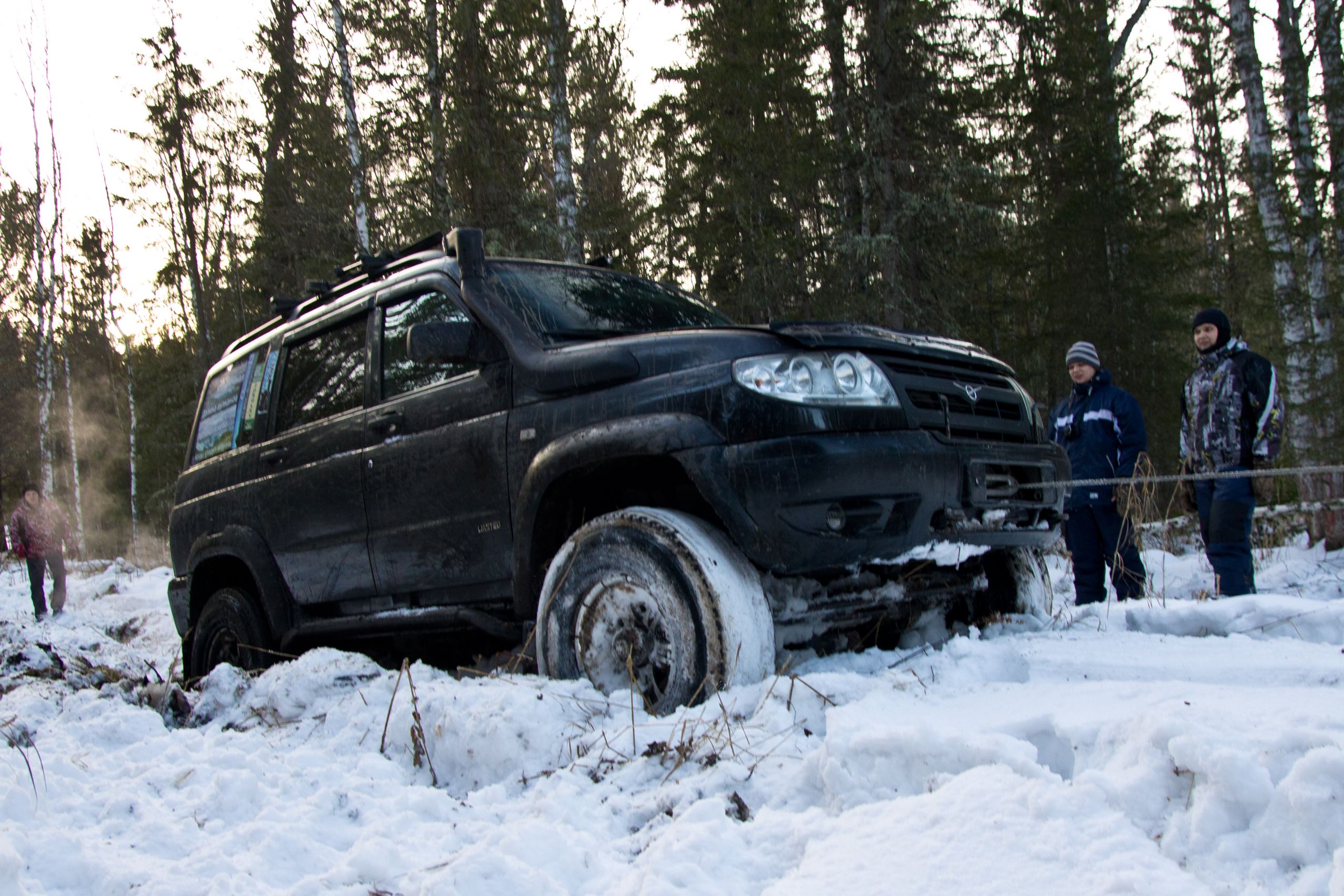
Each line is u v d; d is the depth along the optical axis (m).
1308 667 2.88
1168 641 3.38
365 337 4.53
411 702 3.16
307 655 3.90
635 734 2.73
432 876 1.82
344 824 2.29
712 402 3.13
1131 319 17.95
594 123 17.78
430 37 16.41
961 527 3.32
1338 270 14.45
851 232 15.97
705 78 18.11
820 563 3.07
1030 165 19.56
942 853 1.74
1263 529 9.58
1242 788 1.67
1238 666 2.97
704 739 2.59
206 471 5.43
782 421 3.04
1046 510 3.84
